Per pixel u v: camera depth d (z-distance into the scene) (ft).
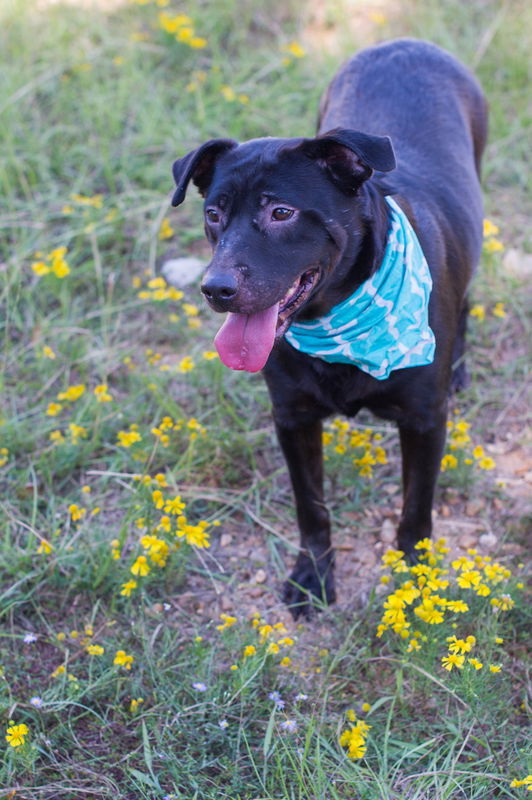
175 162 4.84
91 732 4.74
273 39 9.02
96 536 5.48
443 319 5.00
